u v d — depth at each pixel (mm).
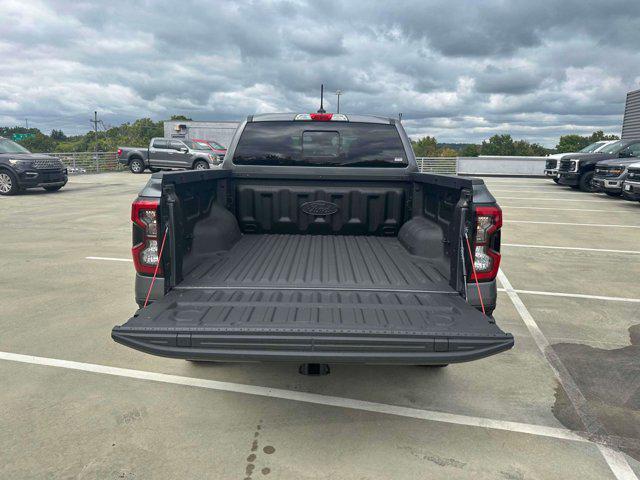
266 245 4285
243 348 2426
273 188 4508
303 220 4582
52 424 2996
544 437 2959
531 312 5172
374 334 2414
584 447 2865
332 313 2713
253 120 4449
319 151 4445
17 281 6023
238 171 4445
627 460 2752
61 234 9203
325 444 2848
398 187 4484
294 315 2674
